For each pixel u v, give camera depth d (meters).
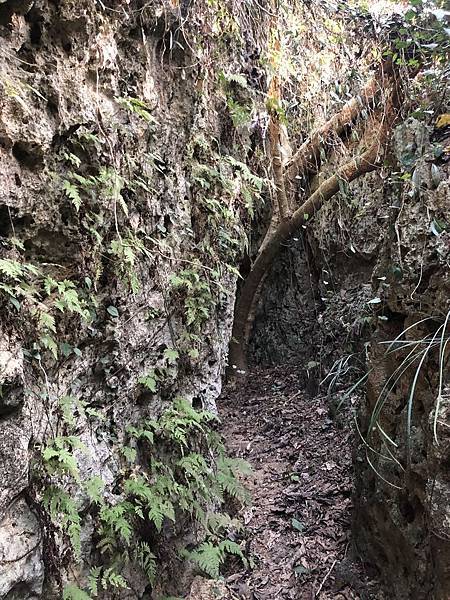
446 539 2.49
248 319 7.30
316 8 5.10
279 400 6.57
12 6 2.32
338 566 3.71
